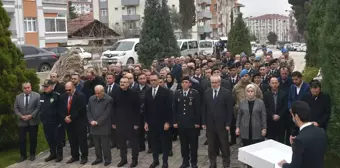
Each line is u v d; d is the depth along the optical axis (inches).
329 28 262.8
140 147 363.3
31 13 1492.4
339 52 255.1
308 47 627.5
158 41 746.8
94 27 1478.8
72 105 322.0
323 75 270.1
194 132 295.0
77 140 329.1
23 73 382.0
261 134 285.7
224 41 1401.3
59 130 333.4
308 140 155.3
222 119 288.4
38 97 339.6
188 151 302.8
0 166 321.7
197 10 2618.1
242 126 288.7
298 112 162.2
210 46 1280.8
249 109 287.3
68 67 567.2
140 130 357.1
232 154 342.0
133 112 311.4
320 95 267.9
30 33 1493.6
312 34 579.2
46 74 757.9
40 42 1529.3
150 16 756.6
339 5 258.7
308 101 271.6
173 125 301.9
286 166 160.1
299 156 154.5
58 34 1611.7
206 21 2748.5
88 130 375.9
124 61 941.2
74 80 391.2
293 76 304.3
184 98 296.0
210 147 295.0
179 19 2021.4
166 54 750.5
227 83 373.1
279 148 191.2
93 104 318.0
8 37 377.4
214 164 296.2
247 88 289.7
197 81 383.2
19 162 333.1
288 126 313.6
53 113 331.9
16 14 1425.9
